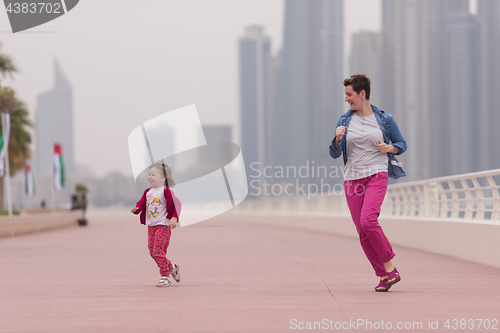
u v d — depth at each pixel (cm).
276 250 4275
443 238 3716
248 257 3688
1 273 2873
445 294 2047
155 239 2348
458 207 3716
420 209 4425
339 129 2047
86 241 5697
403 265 3062
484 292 2094
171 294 2114
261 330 1477
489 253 2980
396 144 2073
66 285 2398
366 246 2127
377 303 1861
